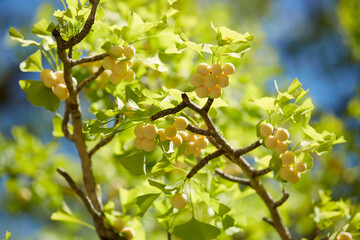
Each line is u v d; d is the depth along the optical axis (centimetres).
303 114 214
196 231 217
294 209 330
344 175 378
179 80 266
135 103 209
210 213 234
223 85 206
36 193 333
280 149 210
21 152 335
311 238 237
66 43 211
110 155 300
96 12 214
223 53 206
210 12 357
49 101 229
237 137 282
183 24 282
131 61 218
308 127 212
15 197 348
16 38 223
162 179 245
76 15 211
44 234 414
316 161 383
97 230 235
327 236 229
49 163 349
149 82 266
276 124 214
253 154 282
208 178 238
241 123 281
